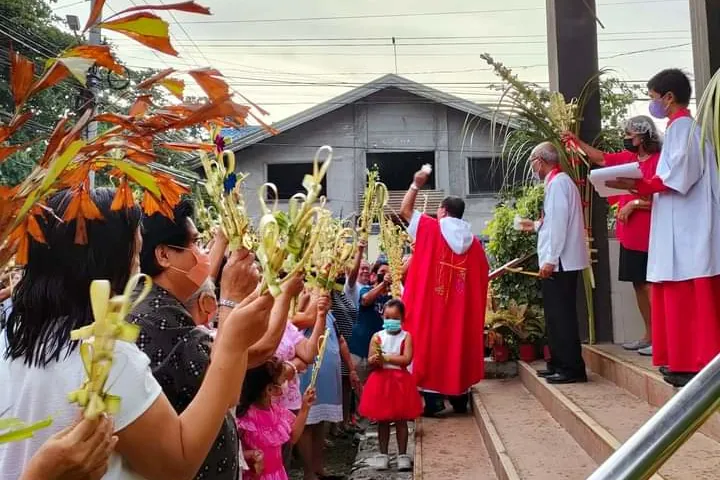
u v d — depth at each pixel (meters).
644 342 5.49
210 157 1.85
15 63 0.97
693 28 4.74
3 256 1.07
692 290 3.68
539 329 6.78
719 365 1.42
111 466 1.41
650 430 1.41
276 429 3.08
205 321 2.23
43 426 0.98
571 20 6.32
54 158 1.01
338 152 19.98
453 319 5.77
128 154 1.21
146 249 2.03
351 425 7.59
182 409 1.83
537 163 5.36
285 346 3.68
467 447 4.94
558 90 6.27
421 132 19.89
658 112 3.93
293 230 1.47
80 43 0.99
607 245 6.12
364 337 7.29
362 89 19.42
